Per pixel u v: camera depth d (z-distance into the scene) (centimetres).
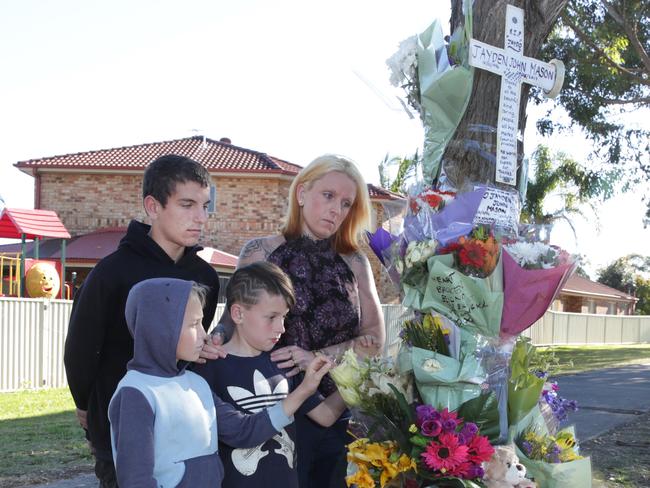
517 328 269
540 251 267
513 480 248
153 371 241
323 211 313
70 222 2153
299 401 259
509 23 301
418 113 314
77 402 284
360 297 333
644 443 673
